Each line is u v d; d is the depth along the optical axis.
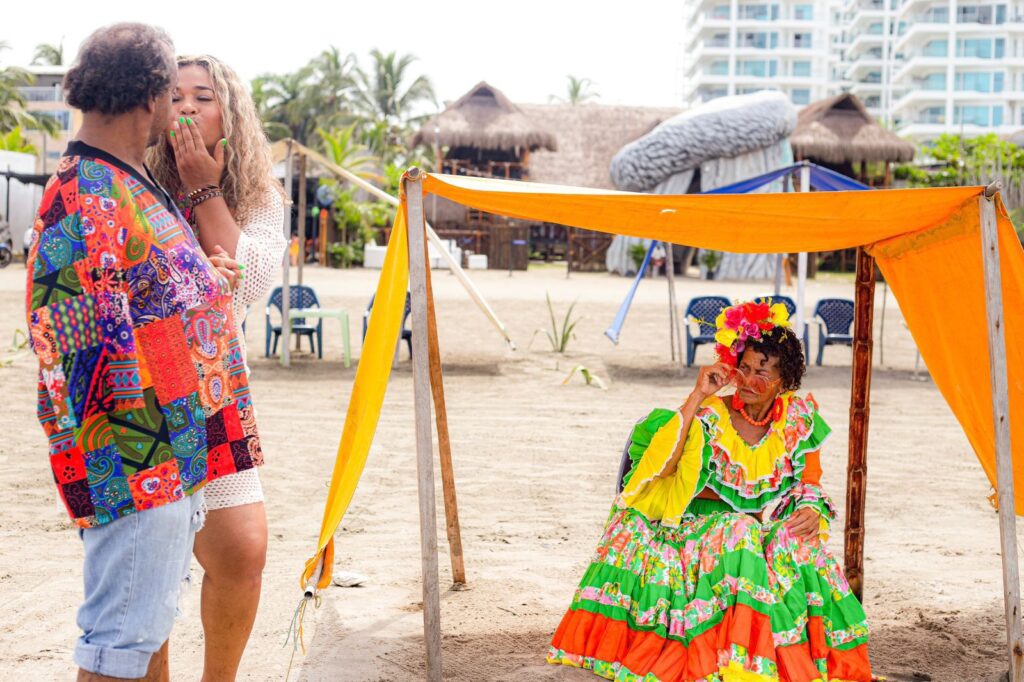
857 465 4.64
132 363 2.43
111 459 2.42
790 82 116.62
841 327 14.91
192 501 2.59
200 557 2.91
